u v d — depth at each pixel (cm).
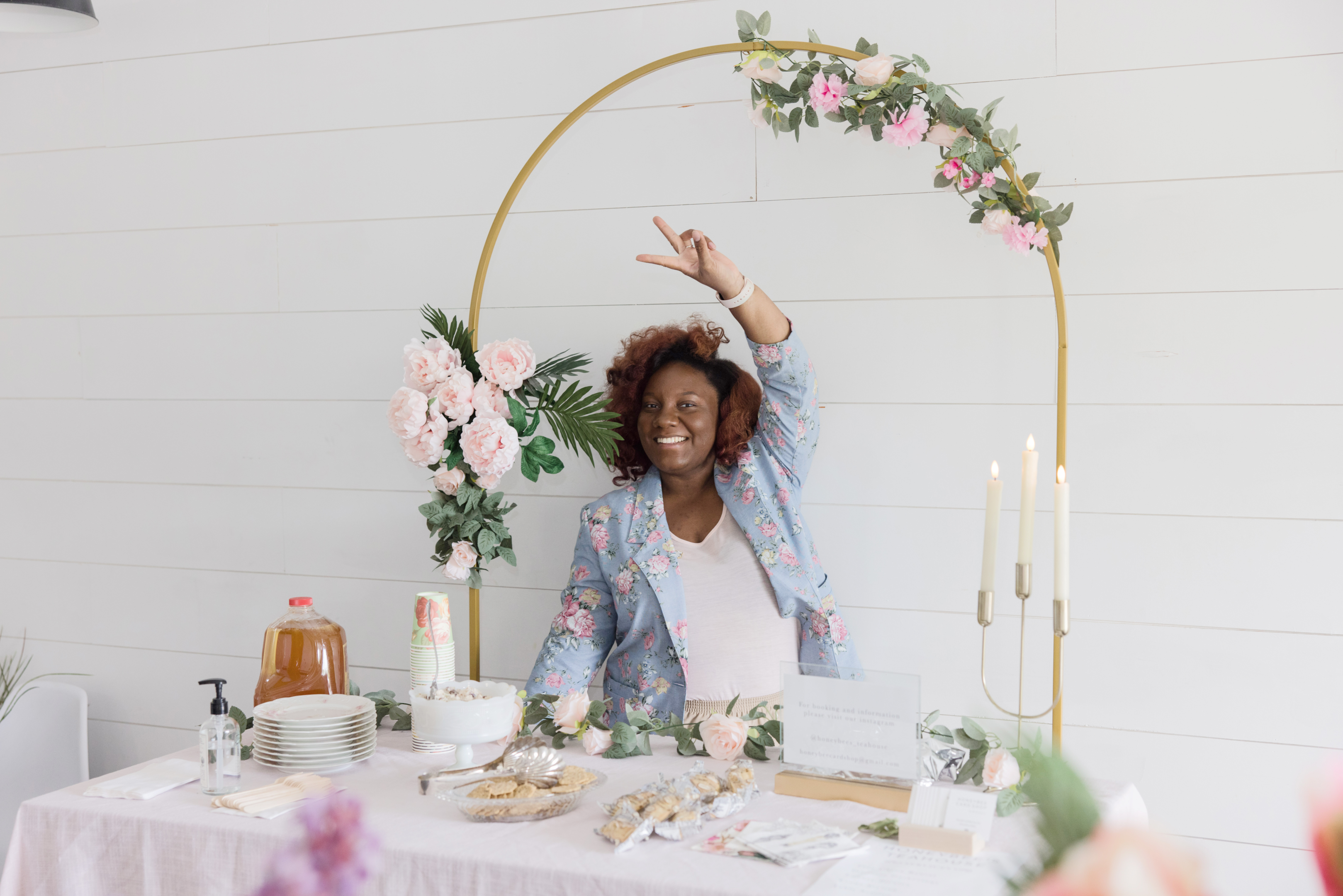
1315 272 177
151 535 243
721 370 192
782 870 112
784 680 138
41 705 228
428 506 178
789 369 179
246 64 232
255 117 232
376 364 227
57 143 245
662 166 209
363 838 54
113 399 244
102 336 244
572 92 213
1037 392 192
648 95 209
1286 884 181
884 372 199
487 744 158
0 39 247
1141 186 185
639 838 119
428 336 213
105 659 246
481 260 199
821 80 171
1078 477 190
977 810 117
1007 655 195
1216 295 182
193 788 140
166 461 241
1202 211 182
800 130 201
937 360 196
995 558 139
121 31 240
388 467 227
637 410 195
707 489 194
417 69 222
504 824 125
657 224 173
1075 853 40
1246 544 182
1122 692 188
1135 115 185
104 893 130
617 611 191
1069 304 189
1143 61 184
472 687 150
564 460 217
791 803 133
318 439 231
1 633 254
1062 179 189
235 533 237
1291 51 177
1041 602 192
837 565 203
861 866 112
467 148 220
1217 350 182
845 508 202
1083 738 190
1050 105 188
